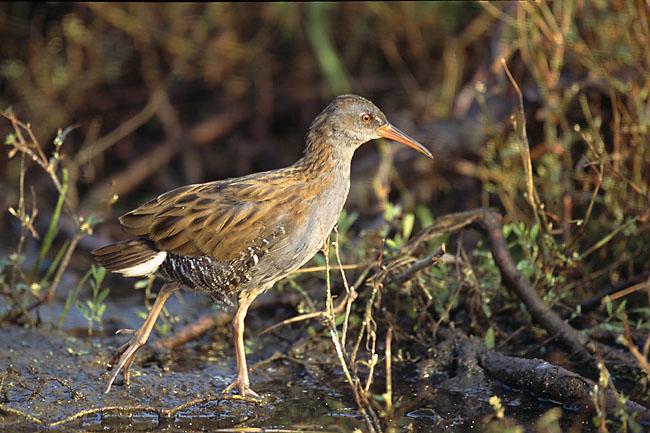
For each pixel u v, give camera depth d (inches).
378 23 599.5
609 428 340.5
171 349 422.3
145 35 603.5
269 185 371.6
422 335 418.0
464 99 544.1
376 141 585.6
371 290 418.3
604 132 501.7
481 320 423.5
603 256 454.3
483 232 420.5
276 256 370.6
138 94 621.3
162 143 616.4
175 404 369.1
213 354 423.5
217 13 599.5
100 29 610.5
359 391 354.9
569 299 435.5
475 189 544.7
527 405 366.0
